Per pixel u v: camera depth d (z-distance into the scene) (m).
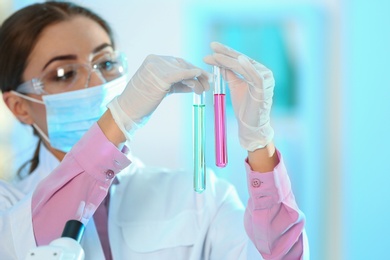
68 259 0.86
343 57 3.17
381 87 3.17
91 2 1.71
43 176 1.67
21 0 2.71
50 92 1.59
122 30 1.93
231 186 1.69
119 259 1.48
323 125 3.21
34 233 1.25
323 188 3.22
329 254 3.22
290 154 3.21
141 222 1.57
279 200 1.18
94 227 1.50
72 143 1.60
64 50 1.56
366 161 3.21
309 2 3.17
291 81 3.20
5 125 2.38
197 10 3.14
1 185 1.62
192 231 1.54
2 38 1.64
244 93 1.15
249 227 1.25
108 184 1.22
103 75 1.58
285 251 1.22
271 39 3.19
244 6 3.17
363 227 3.21
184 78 1.12
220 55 1.11
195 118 1.16
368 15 3.16
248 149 1.15
